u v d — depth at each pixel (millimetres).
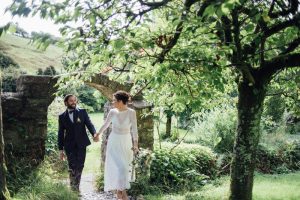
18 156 7855
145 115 8789
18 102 7895
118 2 4410
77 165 7566
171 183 8984
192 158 10031
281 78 6973
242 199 5977
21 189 6840
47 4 3625
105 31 4203
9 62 27203
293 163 12828
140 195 8008
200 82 4926
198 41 4703
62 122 7551
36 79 8016
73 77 5656
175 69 4594
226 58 5004
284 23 4680
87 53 4730
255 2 4852
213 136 12695
